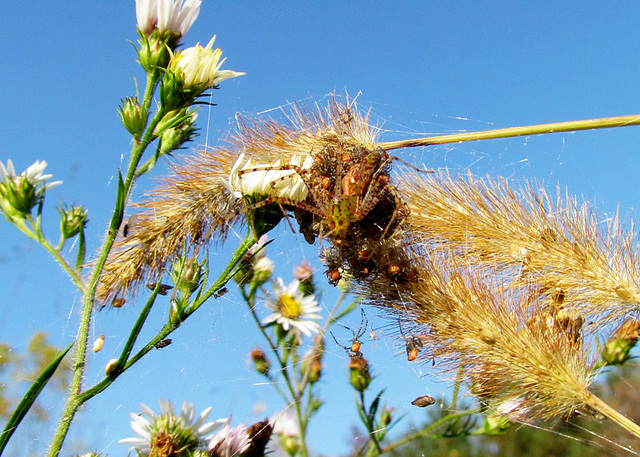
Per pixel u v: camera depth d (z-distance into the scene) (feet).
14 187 0.36
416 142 0.48
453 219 0.49
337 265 0.47
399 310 0.46
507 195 0.49
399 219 0.47
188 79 0.38
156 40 0.39
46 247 0.37
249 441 0.40
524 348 0.42
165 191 0.47
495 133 0.45
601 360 0.44
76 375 0.35
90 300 0.37
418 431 0.61
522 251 0.47
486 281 0.46
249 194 0.43
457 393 0.56
